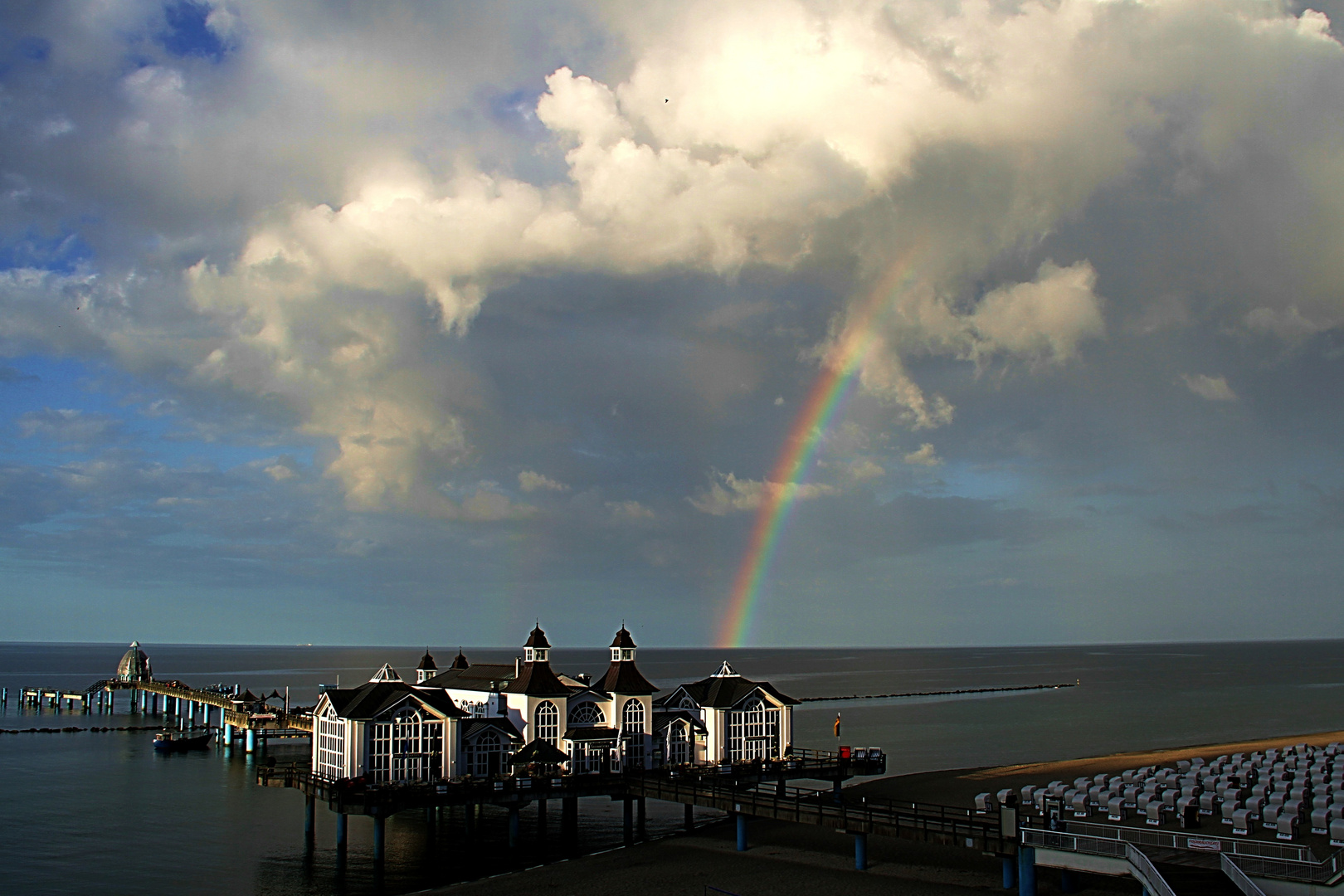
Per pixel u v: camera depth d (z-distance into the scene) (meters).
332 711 84.19
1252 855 51.28
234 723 148.38
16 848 82.31
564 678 101.25
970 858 69.88
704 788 77.31
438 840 84.81
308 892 68.69
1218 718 196.25
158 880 71.88
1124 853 52.62
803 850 73.88
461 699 100.19
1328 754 99.44
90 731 173.75
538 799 79.19
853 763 94.50
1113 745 151.38
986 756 139.12
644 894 62.91
